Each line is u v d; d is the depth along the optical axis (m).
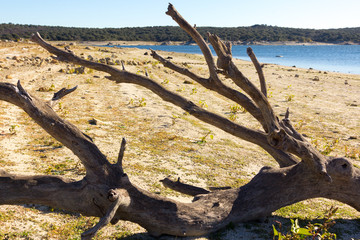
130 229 7.26
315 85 38.94
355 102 28.27
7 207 7.51
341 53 178.88
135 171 10.72
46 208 7.84
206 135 15.32
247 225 7.48
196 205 6.96
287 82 40.84
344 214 8.73
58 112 17.56
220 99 27.42
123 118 18.25
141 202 6.38
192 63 59.28
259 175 7.84
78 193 6.16
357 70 77.44
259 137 8.05
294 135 7.60
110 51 61.59
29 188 5.97
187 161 12.45
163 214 6.48
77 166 10.45
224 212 7.11
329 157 7.45
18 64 34.94
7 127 13.95
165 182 8.11
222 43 5.94
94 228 5.35
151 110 20.61
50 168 9.77
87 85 27.47
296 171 7.48
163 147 13.95
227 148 14.78
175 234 6.70
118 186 6.20
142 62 45.28
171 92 7.65
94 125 15.91
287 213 8.54
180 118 19.47
